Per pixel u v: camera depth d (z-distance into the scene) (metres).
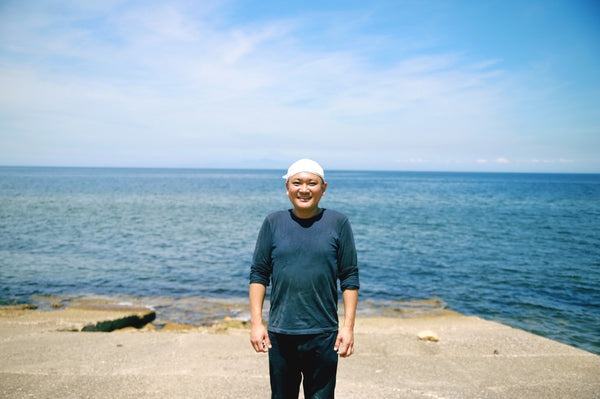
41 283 12.47
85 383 4.01
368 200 53.47
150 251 18.28
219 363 4.84
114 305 10.13
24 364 4.68
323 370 2.39
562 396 3.90
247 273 14.20
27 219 28.56
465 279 13.49
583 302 10.89
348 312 2.39
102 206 39.94
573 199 57.97
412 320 8.63
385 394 3.88
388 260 16.61
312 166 2.42
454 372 4.63
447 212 38.09
